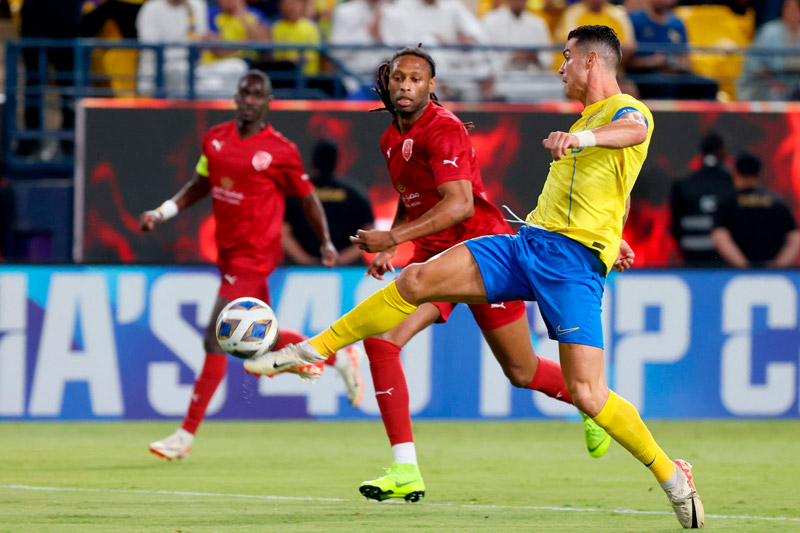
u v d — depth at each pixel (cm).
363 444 2878
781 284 3438
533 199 3616
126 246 3575
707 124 3644
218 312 2533
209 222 3581
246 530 1532
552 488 2103
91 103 3562
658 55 4228
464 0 4594
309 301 3328
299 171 2586
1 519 1628
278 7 4716
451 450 2762
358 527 1569
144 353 3316
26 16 4009
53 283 3294
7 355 3278
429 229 1655
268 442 2911
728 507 1847
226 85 4097
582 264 1546
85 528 1543
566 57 1600
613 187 1547
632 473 2348
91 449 2741
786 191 3666
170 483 2133
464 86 4159
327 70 4231
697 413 3416
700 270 3425
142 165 3575
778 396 3438
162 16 4191
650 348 3403
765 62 4434
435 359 3381
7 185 3738
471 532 1534
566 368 1548
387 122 3588
